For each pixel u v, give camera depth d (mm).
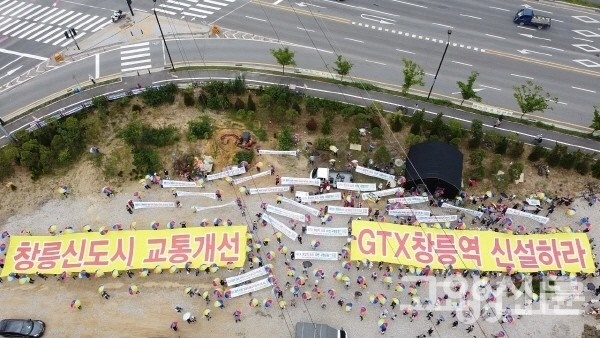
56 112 63594
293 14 74938
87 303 48219
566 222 52875
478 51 69938
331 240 51500
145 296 48469
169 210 54125
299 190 55156
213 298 48094
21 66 69750
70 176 57219
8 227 53500
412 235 50750
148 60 69500
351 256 49531
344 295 48156
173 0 77188
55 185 56594
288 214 52531
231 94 64375
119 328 46688
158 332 46375
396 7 75875
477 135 57188
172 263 49531
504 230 51281
